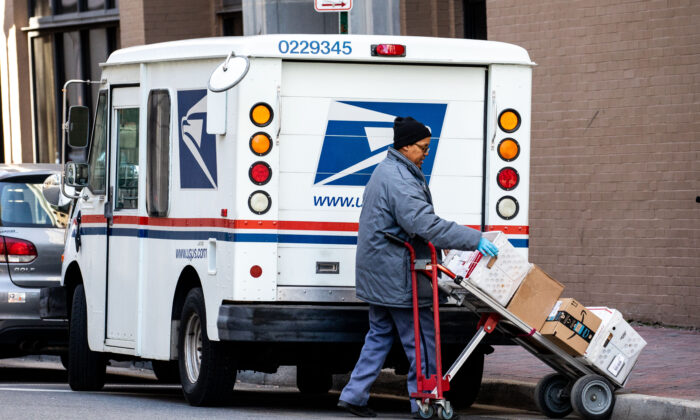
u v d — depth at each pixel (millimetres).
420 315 15273
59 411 16016
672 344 21844
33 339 23281
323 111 16391
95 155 20203
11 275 23156
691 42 24156
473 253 14969
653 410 15273
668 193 24594
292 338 15875
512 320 15023
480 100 16828
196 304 17016
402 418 15695
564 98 26156
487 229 16750
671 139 24500
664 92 24578
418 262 14945
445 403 14828
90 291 20234
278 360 17266
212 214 16688
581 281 26047
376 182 15320
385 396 20609
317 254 16375
